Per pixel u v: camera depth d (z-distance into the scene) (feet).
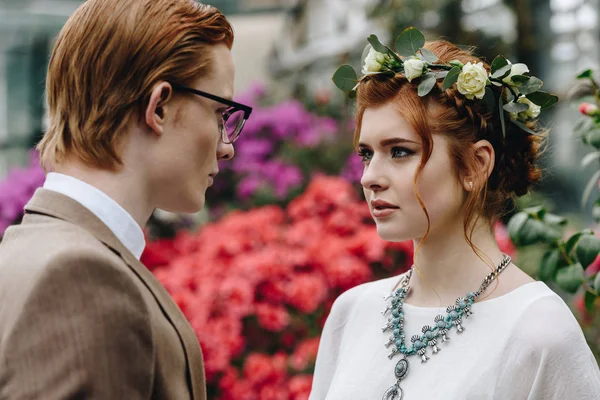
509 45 16.52
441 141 4.99
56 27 23.54
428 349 5.08
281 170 13.74
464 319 5.05
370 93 5.10
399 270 10.11
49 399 3.65
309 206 10.74
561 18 16.67
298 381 9.07
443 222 5.12
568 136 15.78
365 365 5.34
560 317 4.79
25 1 23.31
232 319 9.23
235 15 23.27
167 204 4.62
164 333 4.20
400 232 5.05
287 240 10.12
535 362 4.70
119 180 4.36
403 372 5.08
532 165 5.46
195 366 4.48
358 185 13.67
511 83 5.14
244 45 22.20
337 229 10.41
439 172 4.98
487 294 5.10
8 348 3.75
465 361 4.90
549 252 6.59
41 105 25.27
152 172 4.43
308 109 16.20
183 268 9.99
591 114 6.49
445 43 5.48
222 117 4.78
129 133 4.37
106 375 3.76
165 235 13.34
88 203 4.29
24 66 25.40
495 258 5.19
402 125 4.97
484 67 5.34
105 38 4.34
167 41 4.38
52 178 4.46
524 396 4.70
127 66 4.32
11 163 25.18
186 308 9.40
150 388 3.99
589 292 6.65
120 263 4.08
